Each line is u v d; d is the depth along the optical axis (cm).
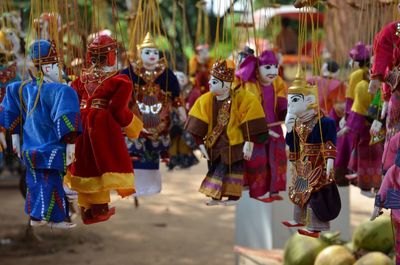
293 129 511
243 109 537
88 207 511
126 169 502
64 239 1030
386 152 486
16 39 651
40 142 480
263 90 584
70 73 591
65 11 597
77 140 503
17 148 502
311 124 503
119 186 495
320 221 503
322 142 499
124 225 1130
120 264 922
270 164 574
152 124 609
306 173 505
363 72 610
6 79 609
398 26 488
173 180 1543
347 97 618
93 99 505
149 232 1090
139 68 607
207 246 1016
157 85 612
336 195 504
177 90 622
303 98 502
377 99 574
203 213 1231
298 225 514
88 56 519
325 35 914
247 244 848
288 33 2016
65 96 476
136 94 603
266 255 735
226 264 930
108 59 511
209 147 547
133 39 662
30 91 487
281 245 809
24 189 645
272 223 806
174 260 945
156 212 1234
